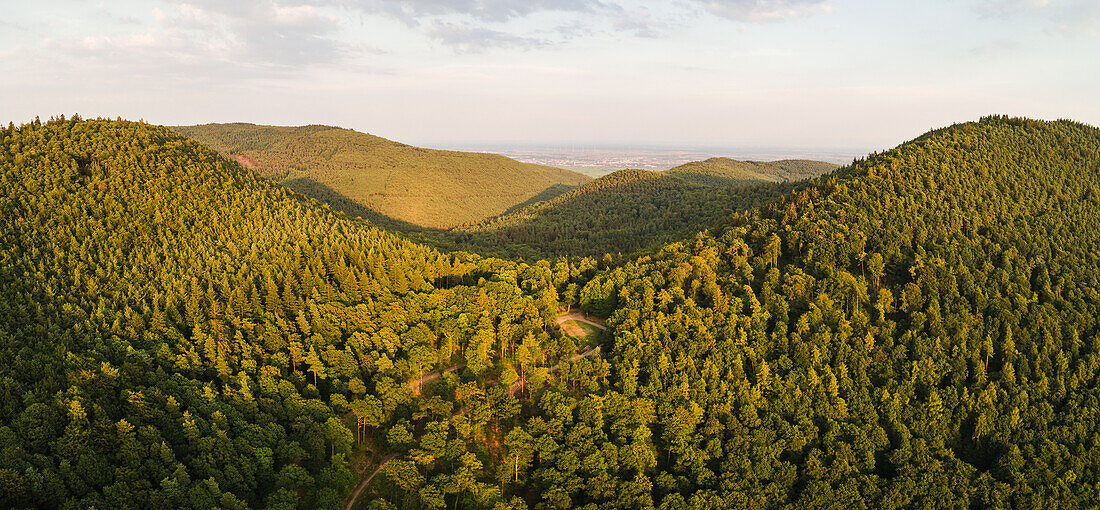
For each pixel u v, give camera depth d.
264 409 105.19
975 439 117.38
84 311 116.12
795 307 140.88
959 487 108.00
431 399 110.25
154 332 116.88
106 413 93.81
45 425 88.38
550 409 109.62
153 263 139.25
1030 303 140.38
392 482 100.62
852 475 108.00
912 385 122.75
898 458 110.81
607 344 135.12
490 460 107.12
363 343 123.06
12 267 121.94
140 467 87.62
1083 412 120.31
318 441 99.00
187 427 93.19
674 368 121.12
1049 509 108.12
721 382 118.44
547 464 102.56
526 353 123.25
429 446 101.06
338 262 150.00
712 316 134.75
